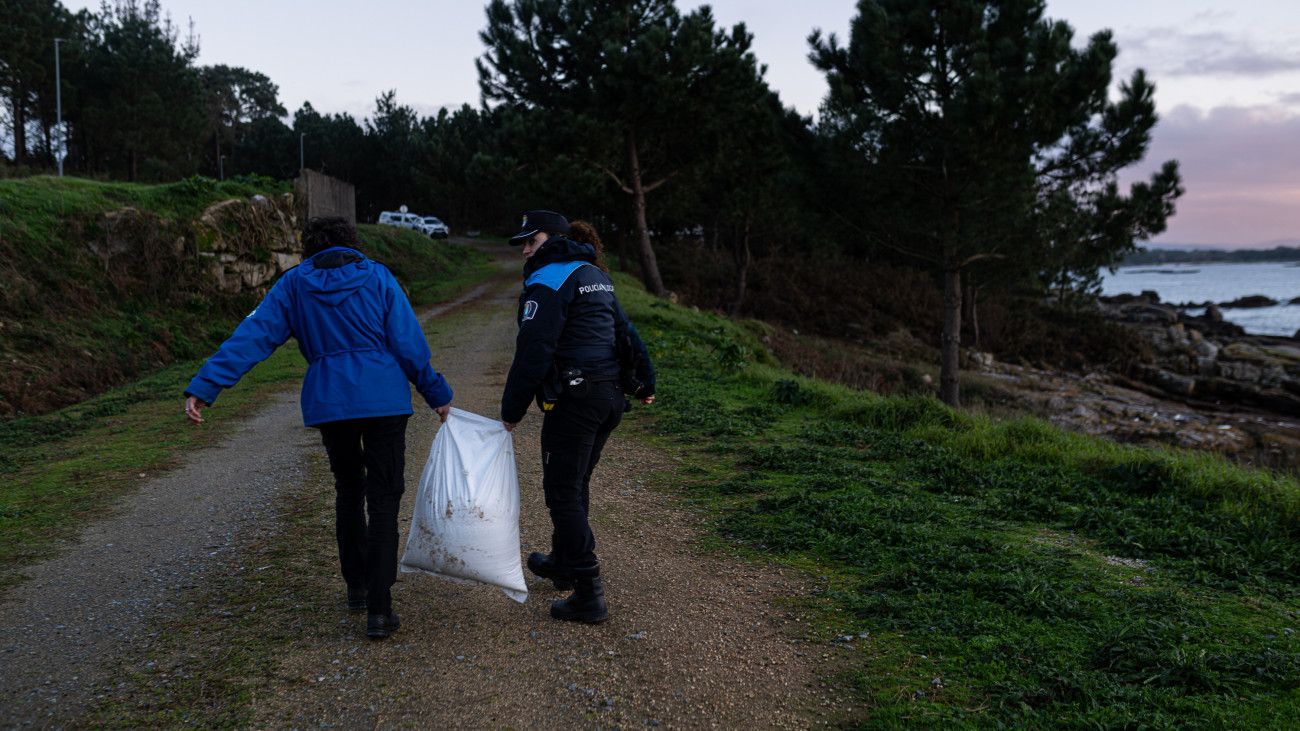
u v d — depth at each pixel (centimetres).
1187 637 242
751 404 764
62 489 484
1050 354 2895
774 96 1559
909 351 2758
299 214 1800
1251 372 2508
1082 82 1184
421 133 5697
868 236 1565
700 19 2194
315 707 216
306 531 389
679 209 2817
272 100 8094
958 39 1277
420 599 297
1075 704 204
